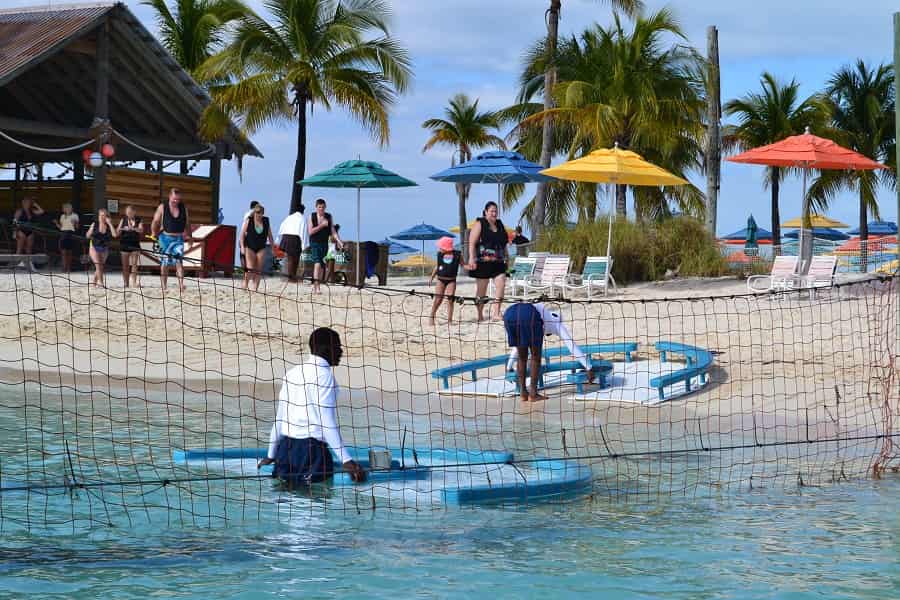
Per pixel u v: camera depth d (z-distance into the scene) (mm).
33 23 27203
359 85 31359
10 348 15523
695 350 12945
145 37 27453
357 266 22781
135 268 19812
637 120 33094
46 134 26891
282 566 5836
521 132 39656
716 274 23031
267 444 9508
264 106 30047
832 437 9938
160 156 29406
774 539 6387
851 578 5582
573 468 8336
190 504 7254
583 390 12656
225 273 24516
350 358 14984
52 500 7324
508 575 5660
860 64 49156
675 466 8703
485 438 9977
